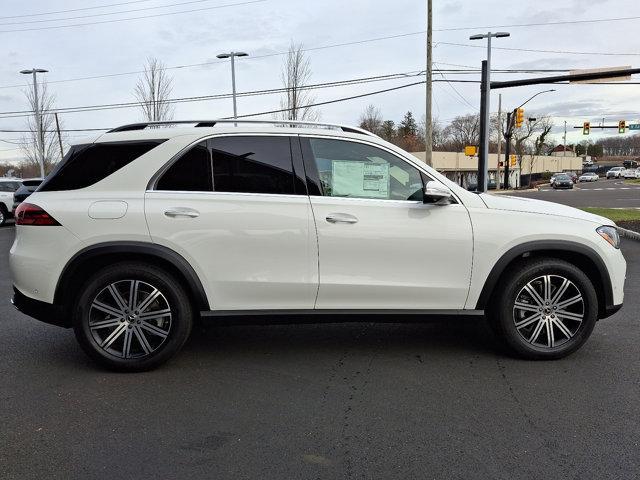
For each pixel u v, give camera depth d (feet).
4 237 50.80
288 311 13.98
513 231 14.10
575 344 14.62
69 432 10.85
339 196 14.03
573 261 14.93
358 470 9.48
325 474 9.36
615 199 98.99
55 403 12.17
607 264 14.49
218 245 13.52
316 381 13.41
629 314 19.35
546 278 14.38
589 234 14.38
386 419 11.36
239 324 13.99
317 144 14.16
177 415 11.57
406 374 13.83
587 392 12.66
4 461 9.78
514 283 14.29
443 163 214.28
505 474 9.31
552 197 108.27
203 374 13.88
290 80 89.35
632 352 15.38
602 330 17.48
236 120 14.37
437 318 14.34
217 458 9.87
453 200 14.23
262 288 13.75
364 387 13.02
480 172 63.10
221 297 13.75
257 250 13.64
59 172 13.88
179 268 13.43
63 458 9.88
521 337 14.57
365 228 13.76
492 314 14.75
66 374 13.88
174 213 13.39
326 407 11.94
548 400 12.24
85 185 13.70
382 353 15.44
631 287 23.79
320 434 10.74
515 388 12.89
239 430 10.92
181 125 14.39
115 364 13.75
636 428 10.93
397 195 14.23
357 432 10.82
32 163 144.25
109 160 13.84
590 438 10.52
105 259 13.76
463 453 10.01
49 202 13.50
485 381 13.34
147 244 13.38
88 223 13.33
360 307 14.10
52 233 13.33
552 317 14.56
